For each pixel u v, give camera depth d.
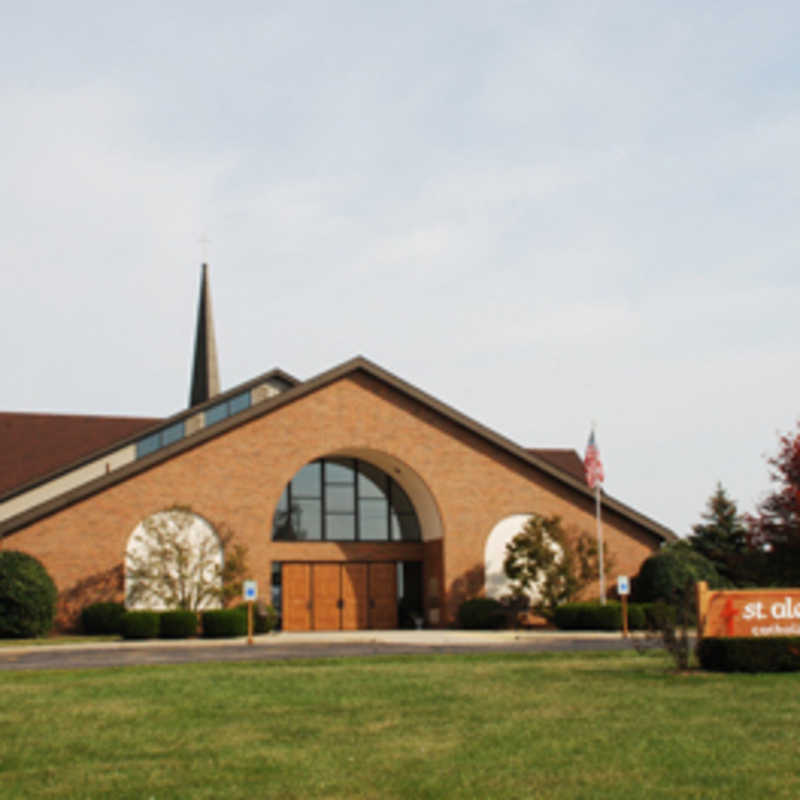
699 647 19.23
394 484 41.66
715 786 9.23
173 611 33.31
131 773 10.12
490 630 37.62
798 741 11.43
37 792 9.30
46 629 33.06
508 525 39.97
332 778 9.75
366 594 40.66
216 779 9.78
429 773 9.92
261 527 37.19
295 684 17.83
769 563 36.47
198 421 46.69
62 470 41.78
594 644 28.67
